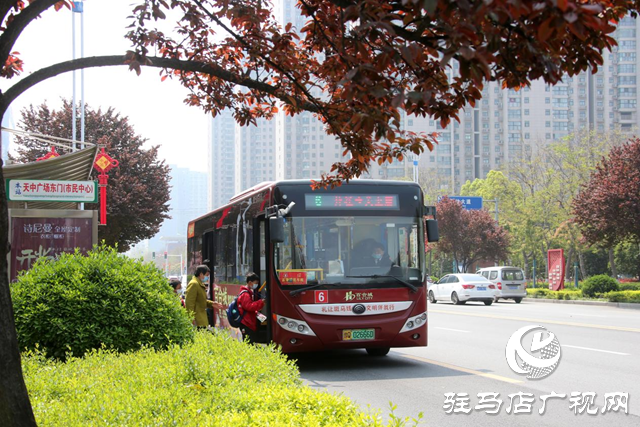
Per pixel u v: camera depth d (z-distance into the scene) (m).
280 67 6.02
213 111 6.87
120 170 34.59
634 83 135.00
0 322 4.01
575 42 3.65
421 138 5.39
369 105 4.16
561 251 40.69
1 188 4.11
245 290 11.84
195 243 19.92
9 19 6.34
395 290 11.35
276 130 164.38
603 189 33.19
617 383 9.52
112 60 5.22
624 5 3.83
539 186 54.16
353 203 11.58
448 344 15.06
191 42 6.49
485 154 136.12
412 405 8.27
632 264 66.00
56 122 36.03
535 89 136.00
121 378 6.16
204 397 5.48
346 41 4.59
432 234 11.76
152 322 8.57
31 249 13.07
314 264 11.20
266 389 5.45
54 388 5.81
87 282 8.48
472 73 3.18
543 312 26.08
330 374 10.91
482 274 38.44
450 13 3.09
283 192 11.45
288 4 145.50
